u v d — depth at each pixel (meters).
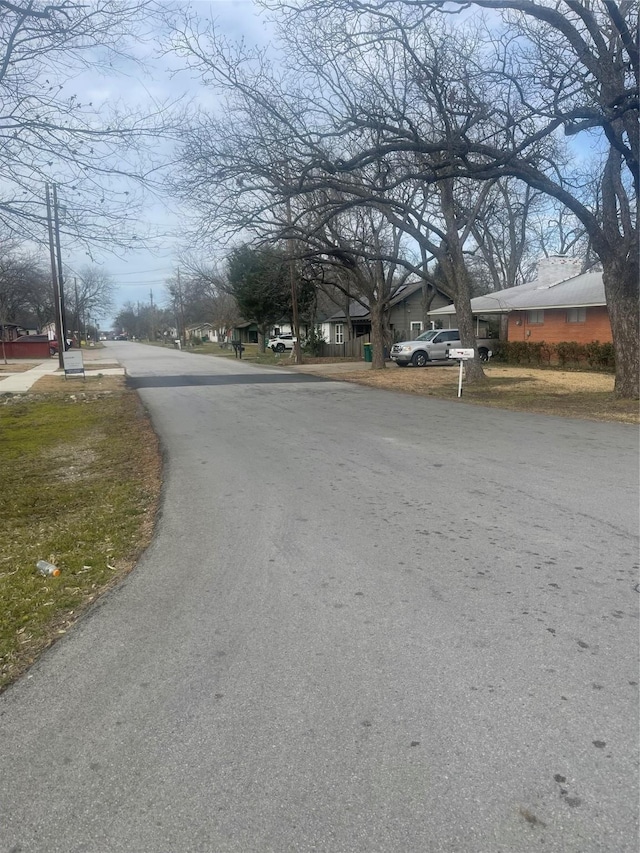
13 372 32.94
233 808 2.48
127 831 2.38
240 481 7.94
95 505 7.16
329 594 4.46
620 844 2.25
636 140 13.19
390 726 2.96
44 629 4.11
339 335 53.12
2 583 4.88
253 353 52.84
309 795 2.53
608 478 7.61
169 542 5.70
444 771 2.64
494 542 5.43
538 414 13.38
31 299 59.31
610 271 14.66
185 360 44.38
